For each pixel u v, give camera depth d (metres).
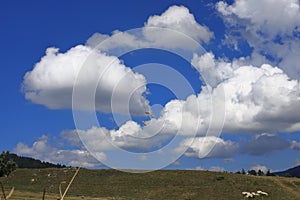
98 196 114.75
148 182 136.75
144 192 127.44
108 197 114.38
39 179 109.88
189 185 133.62
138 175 143.50
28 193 85.25
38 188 101.00
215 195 123.44
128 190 129.12
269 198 118.56
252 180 137.50
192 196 122.94
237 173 148.62
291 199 119.06
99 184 133.88
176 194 125.62
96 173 145.62
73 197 99.31
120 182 136.62
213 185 132.38
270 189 127.88
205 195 123.75
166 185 134.25
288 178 146.62
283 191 127.06
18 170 122.06
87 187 130.00
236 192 125.50
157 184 135.12
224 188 129.12
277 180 141.25
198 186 132.38
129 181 137.88
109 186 132.25
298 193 126.88
